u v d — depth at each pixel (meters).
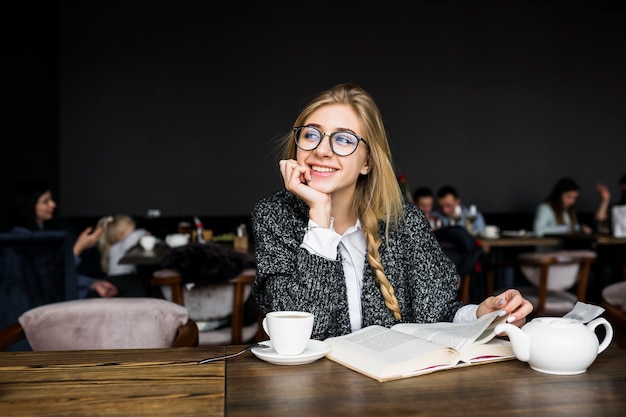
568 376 1.03
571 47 8.20
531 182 8.14
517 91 8.12
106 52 7.39
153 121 7.47
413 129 7.94
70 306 1.55
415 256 1.53
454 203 5.74
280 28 7.70
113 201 7.40
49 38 6.80
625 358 1.15
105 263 4.75
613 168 8.26
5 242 2.59
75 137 7.33
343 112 1.40
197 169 7.55
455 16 8.02
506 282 5.89
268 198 1.50
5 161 5.28
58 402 0.90
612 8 8.20
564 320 1.07
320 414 0.84
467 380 1.00
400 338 1.13
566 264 3.69
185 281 2.71
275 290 1.34
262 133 7.65
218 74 7.59
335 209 1.46
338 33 7.81
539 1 8.12
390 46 7.90
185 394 0.93
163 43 7.49
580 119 8.21
